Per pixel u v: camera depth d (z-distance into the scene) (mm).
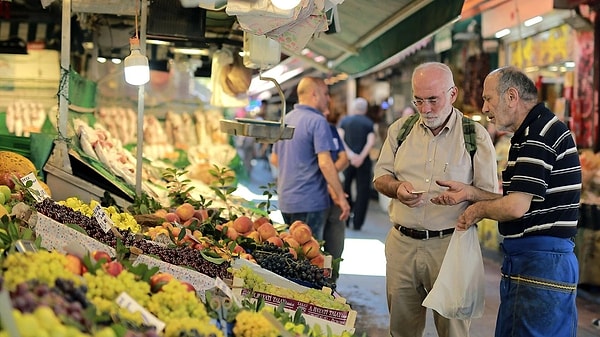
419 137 4863
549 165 4250
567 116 9648
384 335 7086
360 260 10656
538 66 10492
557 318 4285
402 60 16391
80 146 6414
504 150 10711
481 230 11133
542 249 4285
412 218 4824
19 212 3877
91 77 8258
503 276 4480
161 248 4027
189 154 9188
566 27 9578
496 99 4363
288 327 3066
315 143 7051
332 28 6113
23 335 2109
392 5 6250
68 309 2344
